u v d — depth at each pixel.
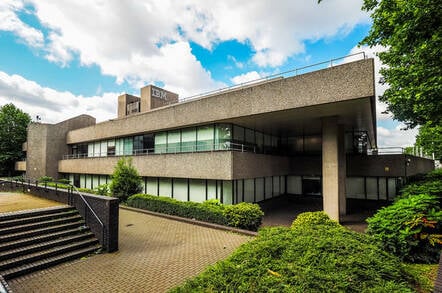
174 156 15.85
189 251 8.05
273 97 12.16
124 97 29.97
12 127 39.41
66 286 5.69
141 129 18.88
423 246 6.34
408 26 6.47
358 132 19.30
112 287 5.66
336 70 10.38
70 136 28.42
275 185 19.73
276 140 21.86
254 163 15.22
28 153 29.02
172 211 13.36
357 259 4.50
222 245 8.66
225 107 13.94
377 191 17.28
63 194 10.17
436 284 3.40
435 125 9.94
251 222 10.69
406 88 7.99
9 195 12.62
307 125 16.59
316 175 19.53
